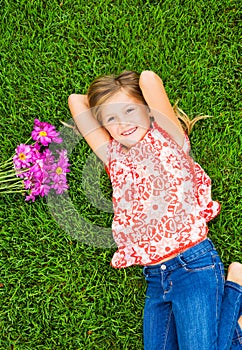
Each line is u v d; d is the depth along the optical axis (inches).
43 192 76.7
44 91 82.3
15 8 83.1
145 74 70.0
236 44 82.0
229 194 79.5
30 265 80.2
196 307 66.8
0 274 80.1
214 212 73.7
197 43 82.0
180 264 68.4
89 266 80.0
